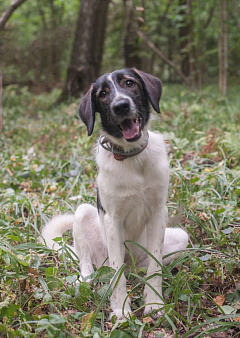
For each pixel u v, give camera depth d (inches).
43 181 92.5
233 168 90.8
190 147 101.7
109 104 59.2
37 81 262.8
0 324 51.3
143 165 59.0
